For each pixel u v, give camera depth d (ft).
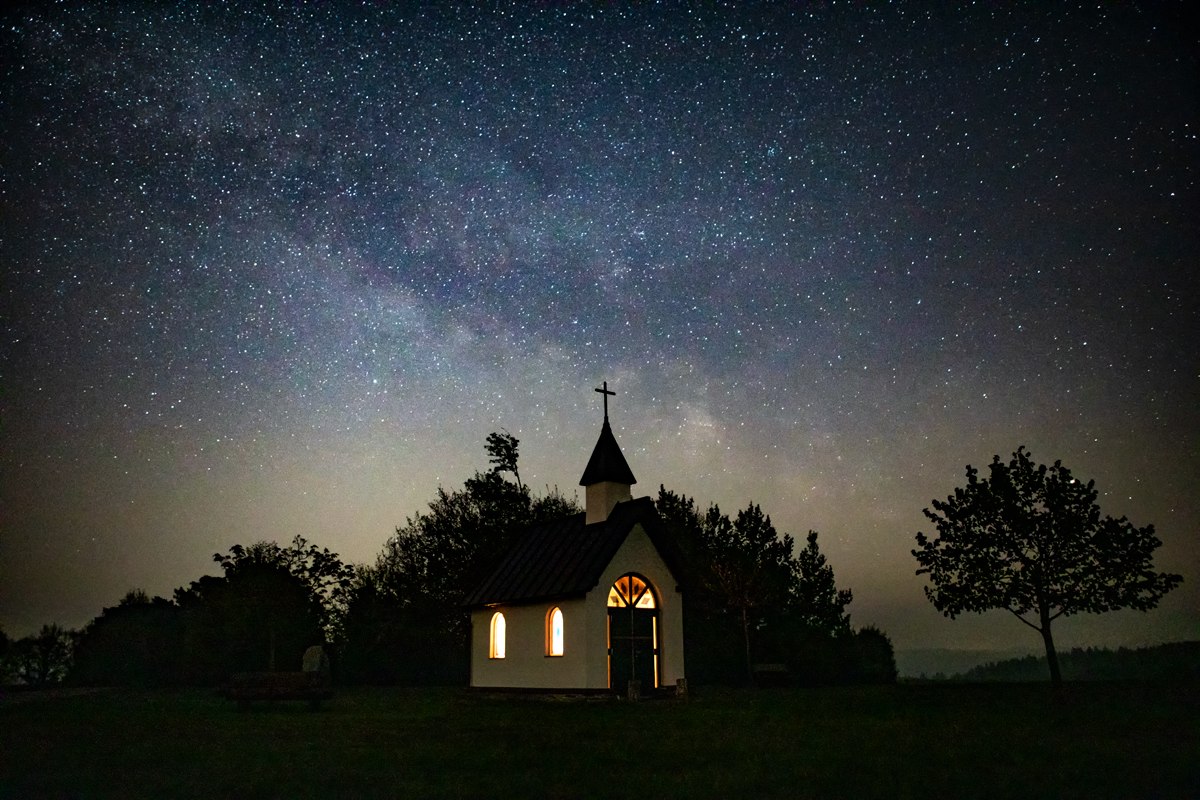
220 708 79.82
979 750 43.96
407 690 120.88
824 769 38.86
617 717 68.33
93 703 87.25
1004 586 73.00
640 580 98.89
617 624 95.14
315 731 57.62
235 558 140.36
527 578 102.63
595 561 94.02
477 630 109.40
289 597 136.56
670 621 99.60
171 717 69.05
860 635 136.36
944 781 35.35
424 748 47.80
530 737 53.47
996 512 72.69
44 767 41.29
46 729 59.11
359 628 148.87
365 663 145.48
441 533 169.68
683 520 148.56
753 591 122.21
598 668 91.86
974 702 71.46
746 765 40.34
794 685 116.37
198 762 42.63
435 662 152.66
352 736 54.29
